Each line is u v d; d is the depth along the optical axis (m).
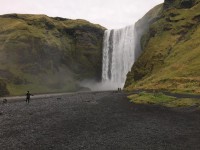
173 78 97.06
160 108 58.12
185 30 144.62
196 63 105.50
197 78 91.75
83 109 60.19
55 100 85.50
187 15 153.25
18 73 170.38
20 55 177.62
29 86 168.50
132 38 194.62
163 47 139.62
